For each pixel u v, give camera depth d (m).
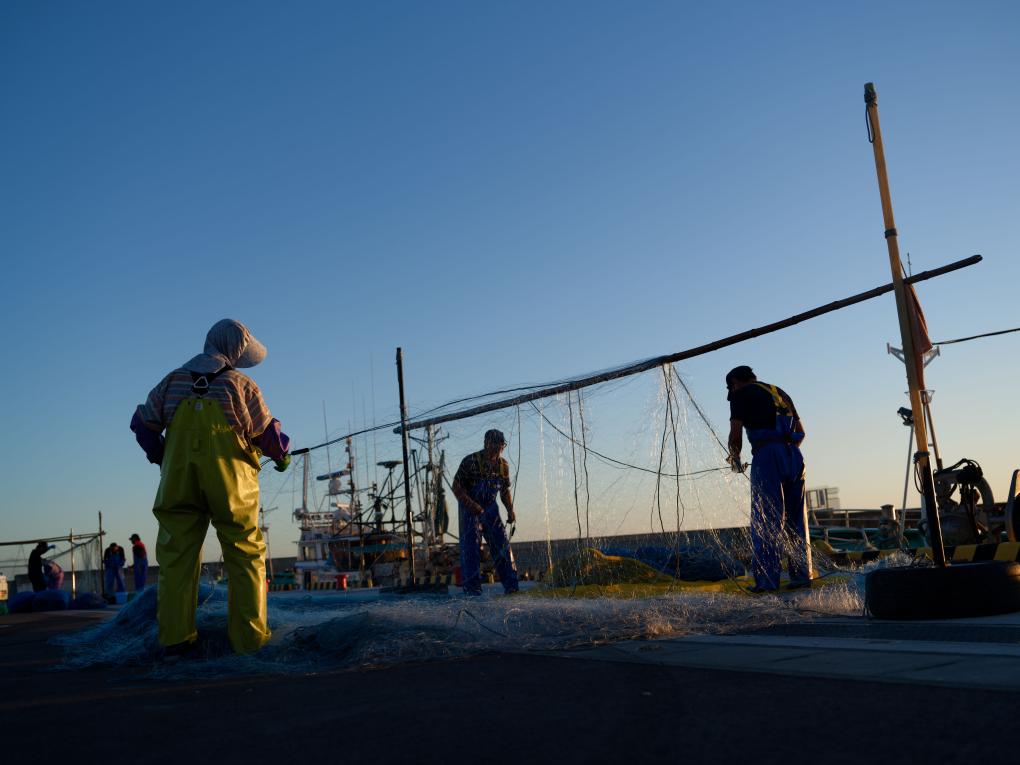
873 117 4.18
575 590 5.41
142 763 1.79
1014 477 6.94
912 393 4.07
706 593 4.40
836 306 4.61
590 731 1.80
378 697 2.42
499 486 6.85
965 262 4.05
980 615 3.64
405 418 6.95
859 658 2.47
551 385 5.54
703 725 1.78
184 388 3.76
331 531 16.58
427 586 8.43
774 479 5.20
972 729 1.58
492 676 2.67
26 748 2.00
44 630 7.04
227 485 3.68
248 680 3.04
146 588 5.19
